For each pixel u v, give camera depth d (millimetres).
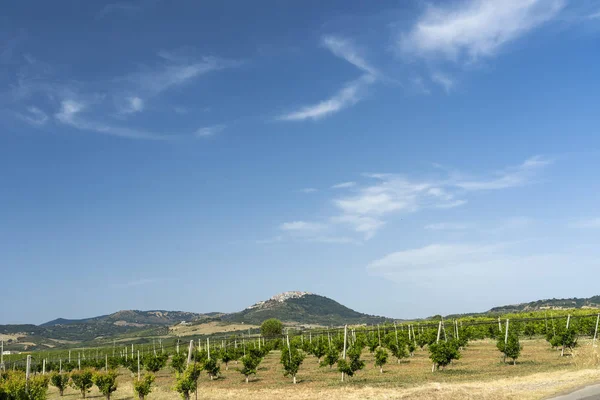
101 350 169250
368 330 127312
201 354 81500
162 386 61125
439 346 57750
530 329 107312
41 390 36938
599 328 92500
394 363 71938
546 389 35562
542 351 75062
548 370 49375
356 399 37844
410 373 57031
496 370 53594
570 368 49438
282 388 50219
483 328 115750
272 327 178500
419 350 96000
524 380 42344
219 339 170000
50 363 116938
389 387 44594
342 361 53625
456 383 44125
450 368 59344
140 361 95875
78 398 55500
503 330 101438
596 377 39625
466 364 63250
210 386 56875
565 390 34312
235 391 49312
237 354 95250
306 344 100500
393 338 98312
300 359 57281
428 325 125125
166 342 192875
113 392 58531
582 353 53969
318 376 60938
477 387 39719
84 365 108312
